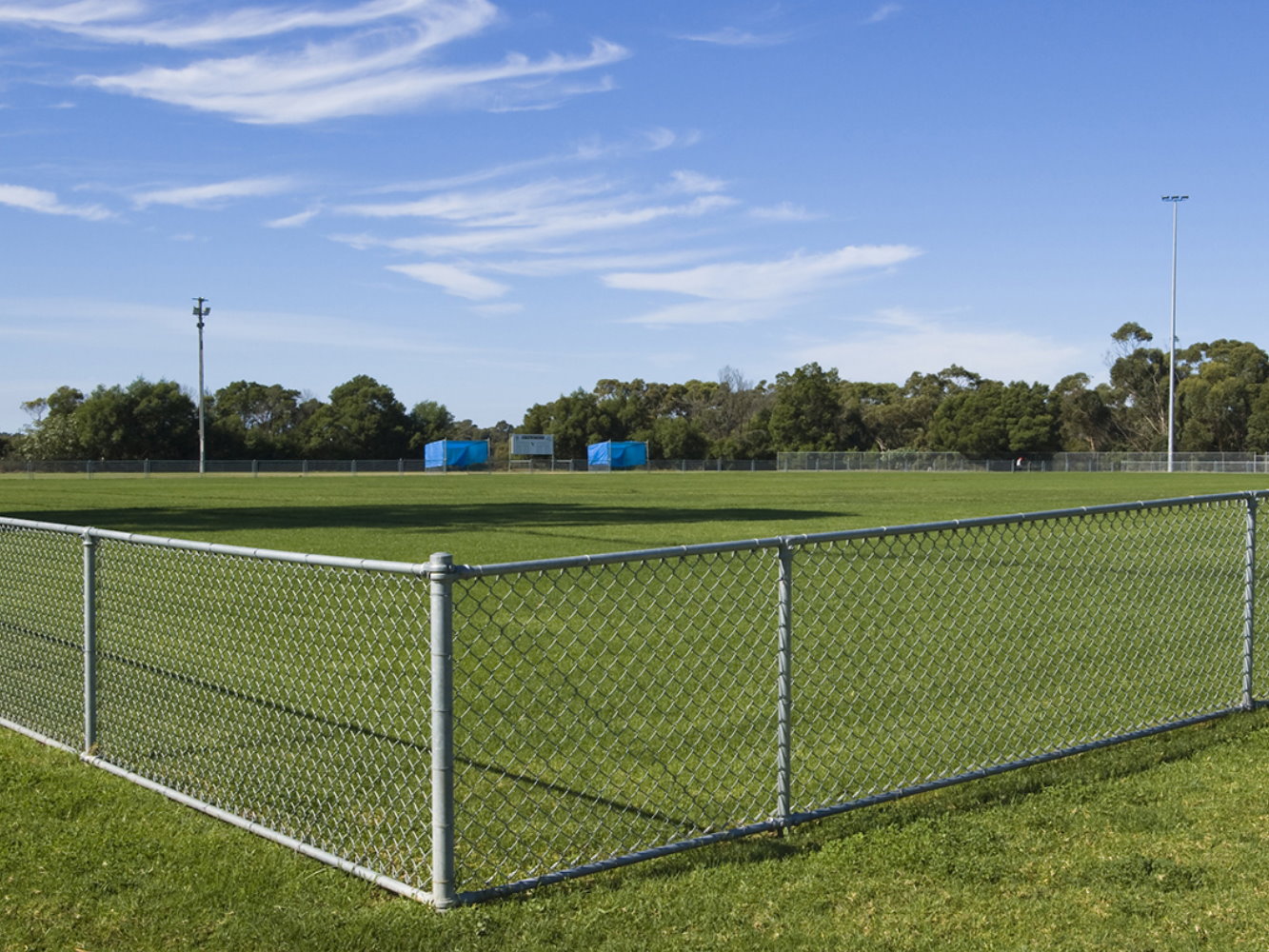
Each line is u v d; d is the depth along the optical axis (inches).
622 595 378.9
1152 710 235.0
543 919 132.6
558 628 320.5
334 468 3019.2
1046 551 505.7
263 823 165.9
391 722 223.0
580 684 255.6
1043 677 265.0
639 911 134.8
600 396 4530.0
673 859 152.9
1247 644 234.8
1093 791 181.5
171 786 184.7
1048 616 341.7
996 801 177.5
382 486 1716.3
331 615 339.3
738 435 3973.9
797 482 1962.4
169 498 1282.0
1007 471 3024.1
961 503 1139.3
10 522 225.1
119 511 994.7
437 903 134.7
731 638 307.9
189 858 153.9
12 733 225.0
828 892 140.5
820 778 190.9
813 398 3631.9
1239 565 448.1
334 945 125.4
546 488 1620.3
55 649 291.0
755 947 124.8
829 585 406.6
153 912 134.9
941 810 173.5
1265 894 138.6
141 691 247.9
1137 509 217.6
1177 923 130.6
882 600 372.2
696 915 133.7
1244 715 231.5
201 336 2495.1
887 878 145.3
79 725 223.3
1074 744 204.5
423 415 3663.9
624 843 158.4
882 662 280.2
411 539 681.6
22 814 173.0
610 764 196.5
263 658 280.2
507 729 218.8
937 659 283.0
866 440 3791.8
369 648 290.5
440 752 134.6
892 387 4338.1
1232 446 3540.8
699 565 467.8
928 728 221.3
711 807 174.6
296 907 135.9
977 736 215.5
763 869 148.6
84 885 143.0
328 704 236.7
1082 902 137.0
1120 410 3782.0
